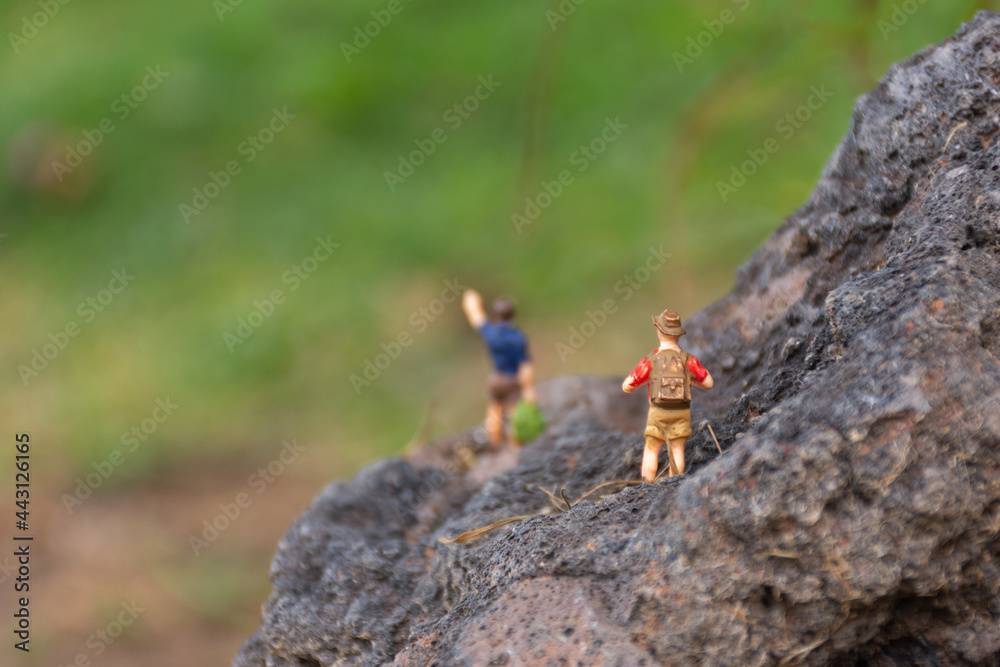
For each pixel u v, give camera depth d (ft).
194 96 62.85
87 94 63.67
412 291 51.85
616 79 56.90
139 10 70.44
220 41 65.62
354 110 61.36
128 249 57.57
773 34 23.29
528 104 26.78
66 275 57.06
